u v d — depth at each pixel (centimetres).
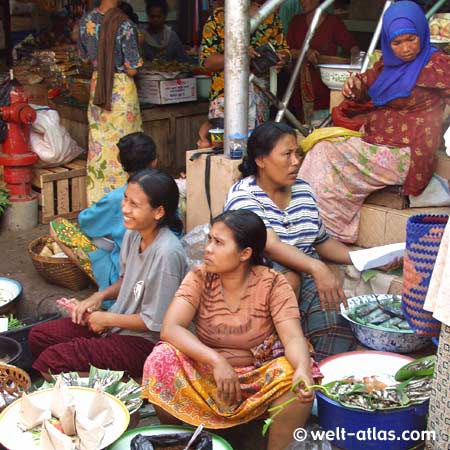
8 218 558
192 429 285
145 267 334
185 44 808
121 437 282
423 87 396
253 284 294
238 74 412
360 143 402
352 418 285
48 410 280
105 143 563
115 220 399
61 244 414
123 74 554
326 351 351
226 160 415
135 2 780
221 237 284
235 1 404
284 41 553
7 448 264
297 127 490
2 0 763
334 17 611
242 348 296
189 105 679
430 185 411
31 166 572
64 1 773
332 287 325
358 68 469
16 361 359
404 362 325
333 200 408
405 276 303
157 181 329
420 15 392
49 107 625
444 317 263
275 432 283
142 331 342
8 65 765
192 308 295
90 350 335
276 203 350
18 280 468
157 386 284
